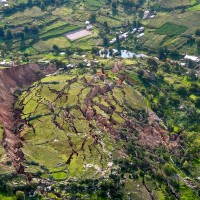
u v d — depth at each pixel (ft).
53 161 403.54
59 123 477.36
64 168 392.06
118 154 417.69
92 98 537.65
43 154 416.26
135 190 379.35
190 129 529.86
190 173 432.66
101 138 442.91
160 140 492.54
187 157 459.32
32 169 383.04
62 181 374.02
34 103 529.04
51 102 526.16
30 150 422.82
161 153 453.99
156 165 422.00
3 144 412.57
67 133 456.04
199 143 493.77
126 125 491.72
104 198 363.15
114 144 434.71
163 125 528.22
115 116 505.25
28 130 468.75
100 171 388.57
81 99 528.22
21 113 512.63
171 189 396.16
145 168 410.93
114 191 370.12
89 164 398.83
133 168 403.95
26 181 366.43
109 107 522.47
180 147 484.74
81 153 416.87
